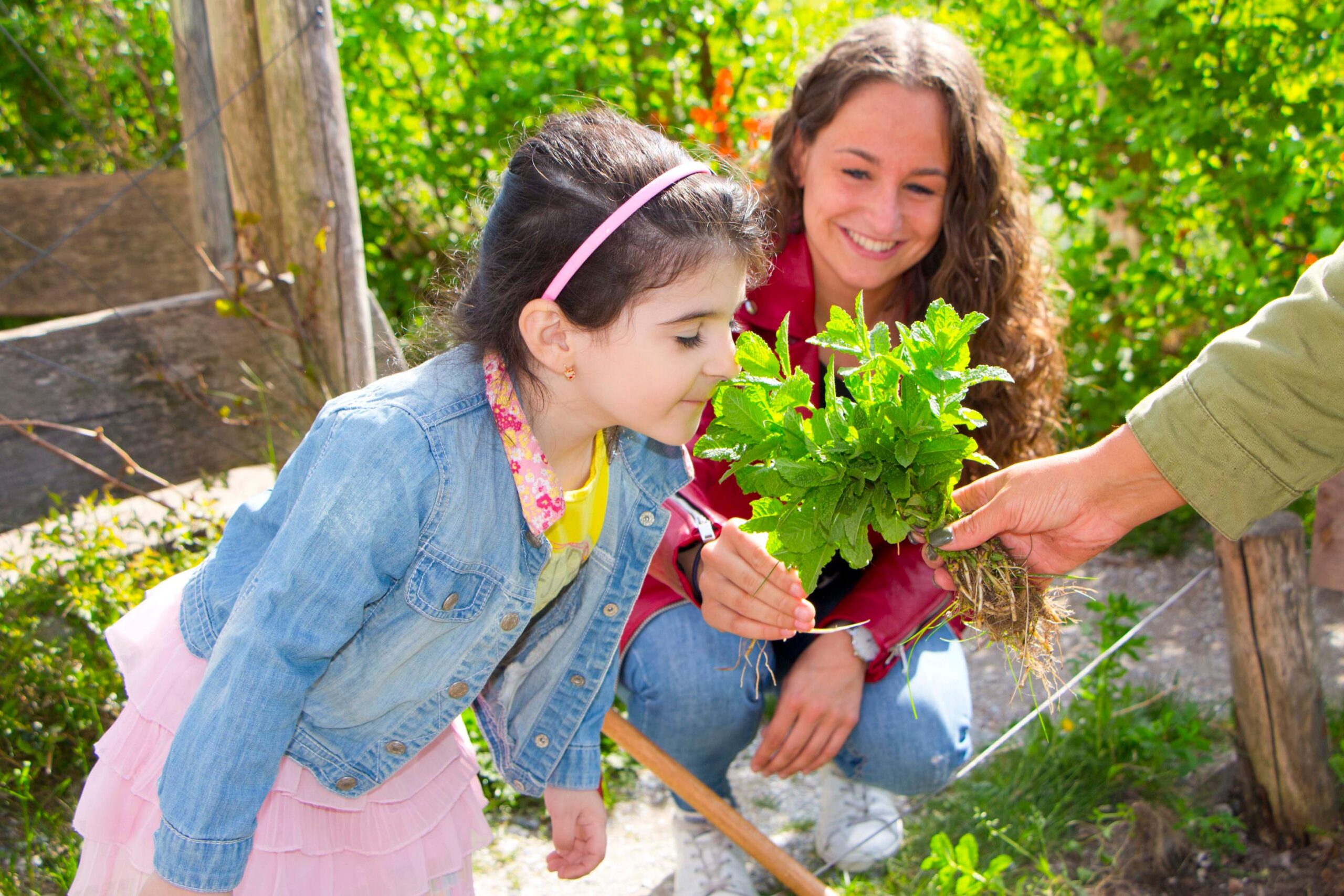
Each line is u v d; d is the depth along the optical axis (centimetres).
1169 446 171
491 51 453
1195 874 248
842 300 253
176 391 351
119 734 174
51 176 460
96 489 343
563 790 200
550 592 183
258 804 153
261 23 324
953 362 167
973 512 187
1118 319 407
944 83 229
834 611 225
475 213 180
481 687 175
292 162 330
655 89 456
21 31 496
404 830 178
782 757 224
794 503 175
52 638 285
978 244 242
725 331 157
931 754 228
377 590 154
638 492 187
